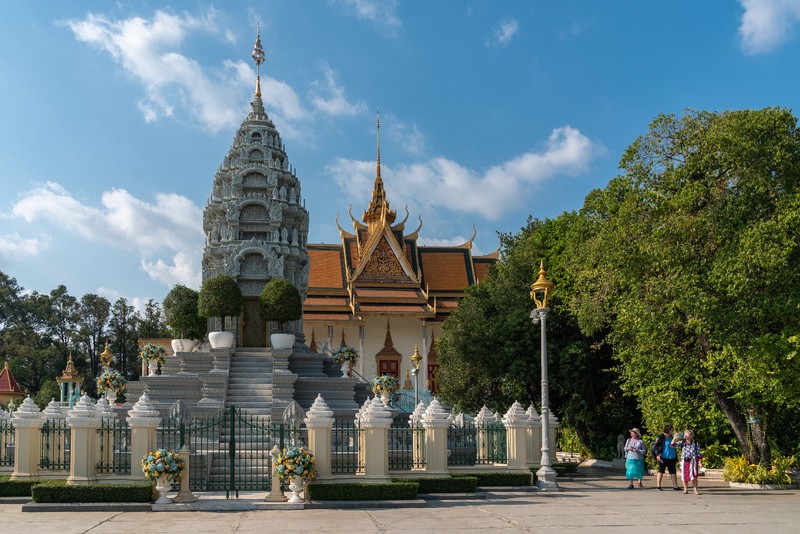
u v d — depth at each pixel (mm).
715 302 23031
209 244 40156
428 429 22375
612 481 27625
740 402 24984
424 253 77438
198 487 21531
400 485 19922
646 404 28172
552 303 37750
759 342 22391
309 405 32188
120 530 15562
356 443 25625
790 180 23969
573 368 35688
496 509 18828
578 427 40375
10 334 87188
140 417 20469
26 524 16453
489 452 24453
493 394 44031
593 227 31953
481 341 39219
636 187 27141
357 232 75125
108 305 96500
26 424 21188
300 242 42062
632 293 26484
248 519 17141
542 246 41844
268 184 39312
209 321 38219
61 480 20781
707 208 24641
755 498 21359
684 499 21172
